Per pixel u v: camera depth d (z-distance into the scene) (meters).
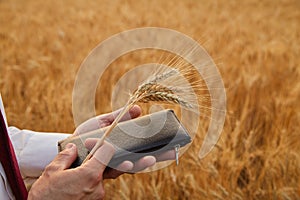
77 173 1.39
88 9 11.97
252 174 3.30
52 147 1.82
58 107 4.05
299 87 4.62
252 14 11.96
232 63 6.20
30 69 5.95
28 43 8.04
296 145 3.66
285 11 12.79
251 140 3.64
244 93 4.91
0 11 12.33
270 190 3.00
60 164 1.47
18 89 4.98
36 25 9.99
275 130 3.88
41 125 4.04
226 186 3.03
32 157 1.81
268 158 3.23
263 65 6.37
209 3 13.55
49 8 12.53
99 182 1.45
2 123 1.51
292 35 9.05
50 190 1.39
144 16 10.32
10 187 1.61
